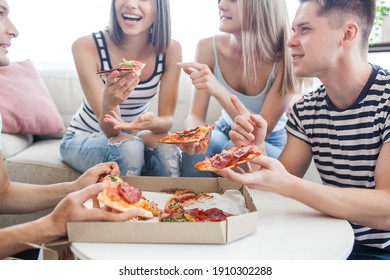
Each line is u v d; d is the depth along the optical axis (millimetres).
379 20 2203
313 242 871
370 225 1029
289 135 1339
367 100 1184
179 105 2275
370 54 2203
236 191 1087
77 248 822
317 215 1024
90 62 1715
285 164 1311
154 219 933
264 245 850
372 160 1189
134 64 1447
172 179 1134
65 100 2311
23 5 2488
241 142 1211
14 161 1801
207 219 901
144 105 1812
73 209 848
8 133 1998
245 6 1630
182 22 2488
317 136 1290
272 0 1629
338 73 1182
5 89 2049
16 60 2531
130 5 1608
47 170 1771
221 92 1610
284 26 1661
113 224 834
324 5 1127
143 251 813
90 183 1109
